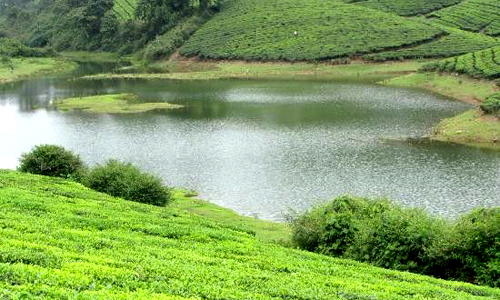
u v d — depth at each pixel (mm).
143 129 68125
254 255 22484
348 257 25391
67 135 65188
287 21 156750
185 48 156375
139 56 168500
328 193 42531
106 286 14281
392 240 24250
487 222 22500
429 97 87938
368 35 140750
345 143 58188
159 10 175875
